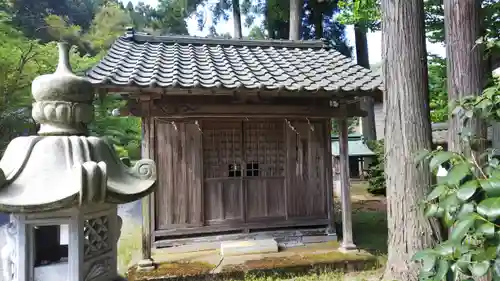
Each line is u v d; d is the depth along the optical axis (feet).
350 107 16.92
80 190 4.66
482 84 8.96
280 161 18.24
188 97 16.47
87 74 13.71
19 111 32.12
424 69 11.85
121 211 29.96
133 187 5.87
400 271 11.65
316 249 16.93
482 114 5.29
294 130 18.31
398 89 11.85
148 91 13.88
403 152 11.71
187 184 17.20
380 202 30.91
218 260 15.47
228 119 17.62
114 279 6.16
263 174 18.06
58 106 5.56
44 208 4.70
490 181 3.82
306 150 18.48
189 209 17.19
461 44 9.05
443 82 27.48
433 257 4.17
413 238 11.47
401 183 11.75
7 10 42.60
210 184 17.48
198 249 16.96
